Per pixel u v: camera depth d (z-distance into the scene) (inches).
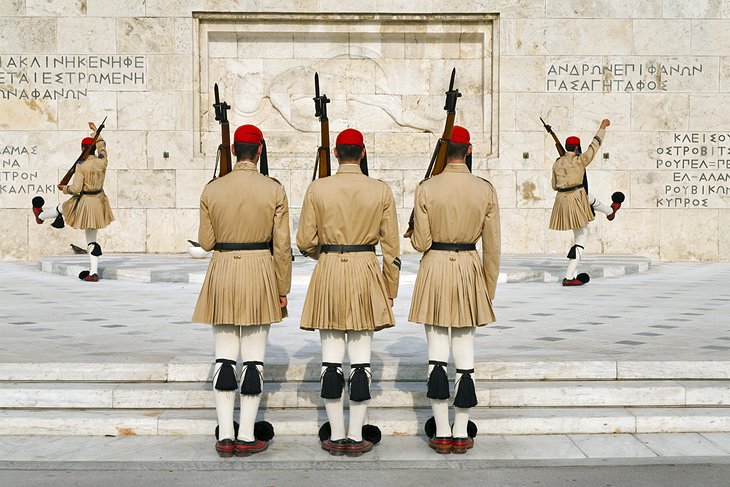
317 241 205.9
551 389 231.8
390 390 232.8
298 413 225.9
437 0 647.1
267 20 651.5
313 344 277.0
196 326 314.5
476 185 206.2
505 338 287.3
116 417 219.9
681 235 650.8
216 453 203.3
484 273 210.8
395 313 356.8
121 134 644.1
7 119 639.1
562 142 650.8
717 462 197.3
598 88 648.4
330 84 666.2
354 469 192.5
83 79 641.6
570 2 646.5
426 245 206.8
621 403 231.5
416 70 668.1
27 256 642.2
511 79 649.0
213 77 661.9
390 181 652.7
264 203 201.6
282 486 180.5
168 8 642.2
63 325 316.2
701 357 249.1
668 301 394.0
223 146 212.7
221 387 199.9
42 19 638.5
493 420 219.9
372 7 647.1
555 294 424.2
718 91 647.1
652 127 649.0
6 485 180.1
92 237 484.7
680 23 646.5
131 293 423.2
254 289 199.6
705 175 649.6
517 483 182.4
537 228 651.5
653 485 181.0
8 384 235.9
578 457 201.5
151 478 185.5
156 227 646.5
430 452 205.3
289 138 664.4
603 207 469.7
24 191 640.4
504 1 647.1
